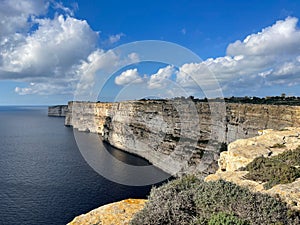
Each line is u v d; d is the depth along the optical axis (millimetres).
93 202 31391
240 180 12148
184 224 7090
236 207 7031
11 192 36500
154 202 8250
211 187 8062
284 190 8953
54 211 30047
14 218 28719
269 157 16469
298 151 15336
